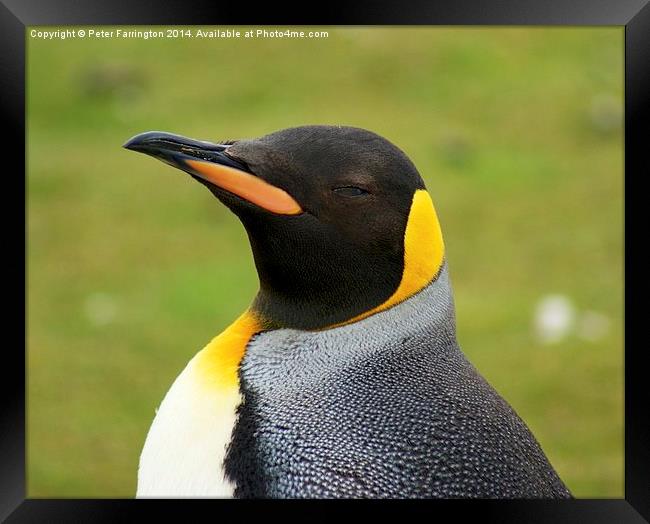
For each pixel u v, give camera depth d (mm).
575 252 29328
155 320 25453
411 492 6746
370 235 7523
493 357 23219
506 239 30094
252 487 6820
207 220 31391
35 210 31469
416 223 7641
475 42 43312
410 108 38438
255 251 7762
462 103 39125
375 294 7609
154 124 36156
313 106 37844
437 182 33406
